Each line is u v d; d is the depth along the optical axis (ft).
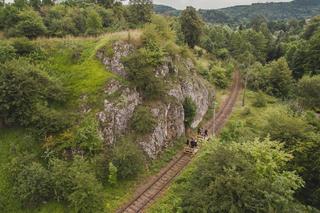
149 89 126.21
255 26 491.31
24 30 144.77
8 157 101.91
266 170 90.68
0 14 151.33
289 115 135.64
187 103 144.25
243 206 80.28
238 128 143.84
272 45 370.12
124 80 124.26
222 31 394.11
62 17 169.99
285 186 85.40
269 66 255.70
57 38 145.79
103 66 129.80
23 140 105.19
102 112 114.11
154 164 116.67
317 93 178.40
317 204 101.35
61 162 96.73
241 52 334.03
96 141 106.32
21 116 107.04
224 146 100.48
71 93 120.26
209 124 161.17
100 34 158.92
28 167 95.09
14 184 94.99
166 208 94.27
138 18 185.78
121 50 132.87
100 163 102.22
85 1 207.00
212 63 253.85
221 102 197.47
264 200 79.51
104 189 99.60
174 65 148.87
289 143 111.14
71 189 90.94
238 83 246.06
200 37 268.62
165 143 127.24
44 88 113.29
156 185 107.04
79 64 131.03
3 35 145.18
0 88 103.30
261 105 194.49
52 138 105.29
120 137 114.32
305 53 258.78
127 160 104.47
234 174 83.20
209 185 85.15
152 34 142.10
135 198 99.76
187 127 146.00
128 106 119.75
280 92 229.25
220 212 80.64
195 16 249.75
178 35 234.79
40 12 171.63
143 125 117.80
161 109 127.85
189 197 89.61
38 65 125.80
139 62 125.59
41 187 91.40
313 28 337.72
